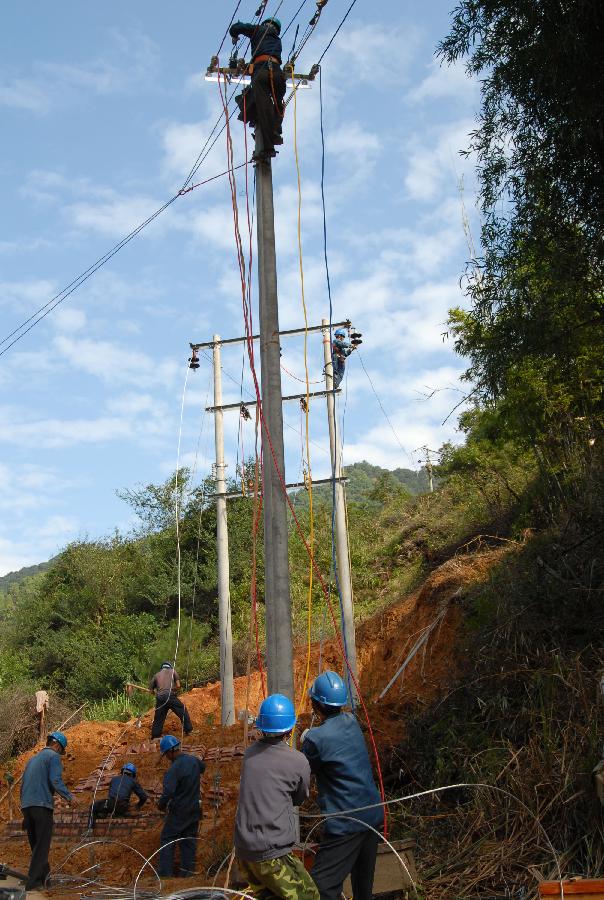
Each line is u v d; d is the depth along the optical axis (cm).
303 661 2158
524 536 1488
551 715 833
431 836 834
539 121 1076
